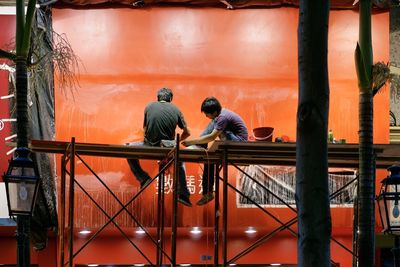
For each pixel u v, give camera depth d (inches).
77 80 474.9
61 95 467.8
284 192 472.4
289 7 489.1
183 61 484.4
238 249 505.7
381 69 303.1
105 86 478.0
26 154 299.0
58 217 462.9
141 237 501.4
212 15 487.8
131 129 477.1
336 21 487.8
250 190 472.7
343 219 472.1
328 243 171.9
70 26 478.3
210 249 504.7
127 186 470.9
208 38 486.6
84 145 344.5
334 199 472.7
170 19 486.3
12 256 510.3
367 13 286.7
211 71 484.4
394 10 509.4
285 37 488.4
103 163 470.3
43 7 469.7
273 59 486.9
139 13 485.1
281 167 473.4
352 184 470.6
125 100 478.9
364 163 283.9
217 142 325.7
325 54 174.2
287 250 504.7
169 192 474.6
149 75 482.0
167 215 473.1
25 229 293.6
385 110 479.8
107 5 482.3
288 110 483.5
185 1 483.8
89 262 496.1
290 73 486.3
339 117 482.0
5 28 470.9
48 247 495.8
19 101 310.5
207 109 399.9
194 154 358.6
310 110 172.6
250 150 341.4
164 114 418.9
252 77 485.1
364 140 284.7
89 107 474.3
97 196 469.7
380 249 511.2
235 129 396.2
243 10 488.1
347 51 486.6
